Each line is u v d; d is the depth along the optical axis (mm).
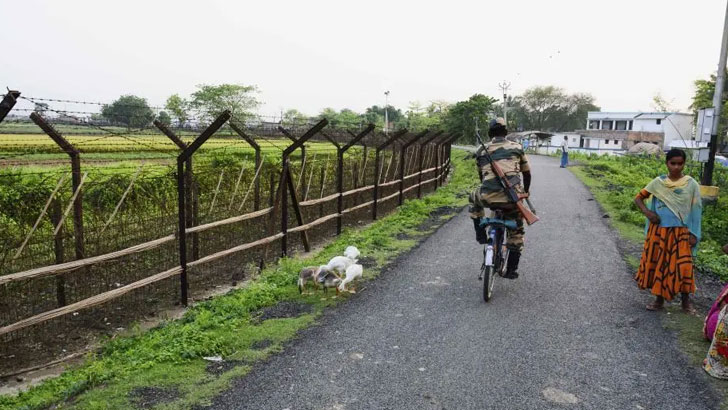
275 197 9016
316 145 24188
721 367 4203
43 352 5277
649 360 4531
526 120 99312
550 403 3826
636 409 3762
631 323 5383
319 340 4949
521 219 6270
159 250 7527
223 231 8680
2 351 5219
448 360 4516
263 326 5312
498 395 3934
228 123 8977
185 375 4227
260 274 7914
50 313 5023
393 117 95125
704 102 49031
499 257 6148
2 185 7527
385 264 7766
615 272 7320
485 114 65938
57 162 14266
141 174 8344
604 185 18922
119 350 5055
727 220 11617
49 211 7008
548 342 4898
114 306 6441
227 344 4844
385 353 4660
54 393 4012
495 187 6027
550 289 6504
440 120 72750
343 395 3922
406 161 16938
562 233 10016
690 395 3955
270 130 13312
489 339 4969
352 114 65688
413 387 4051
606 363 4469
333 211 11695
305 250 9648
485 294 5930
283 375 4234
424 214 12492
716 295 6461
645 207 5703
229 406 3754
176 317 6211
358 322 5414
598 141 60344
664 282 5586
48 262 6512
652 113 60469
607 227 10734
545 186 18109
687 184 5488
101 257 5598
